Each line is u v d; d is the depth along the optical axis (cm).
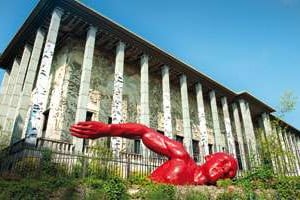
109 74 2712
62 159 1469
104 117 2494
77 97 2389
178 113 3269
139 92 2916
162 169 1440
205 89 3525
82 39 2625
